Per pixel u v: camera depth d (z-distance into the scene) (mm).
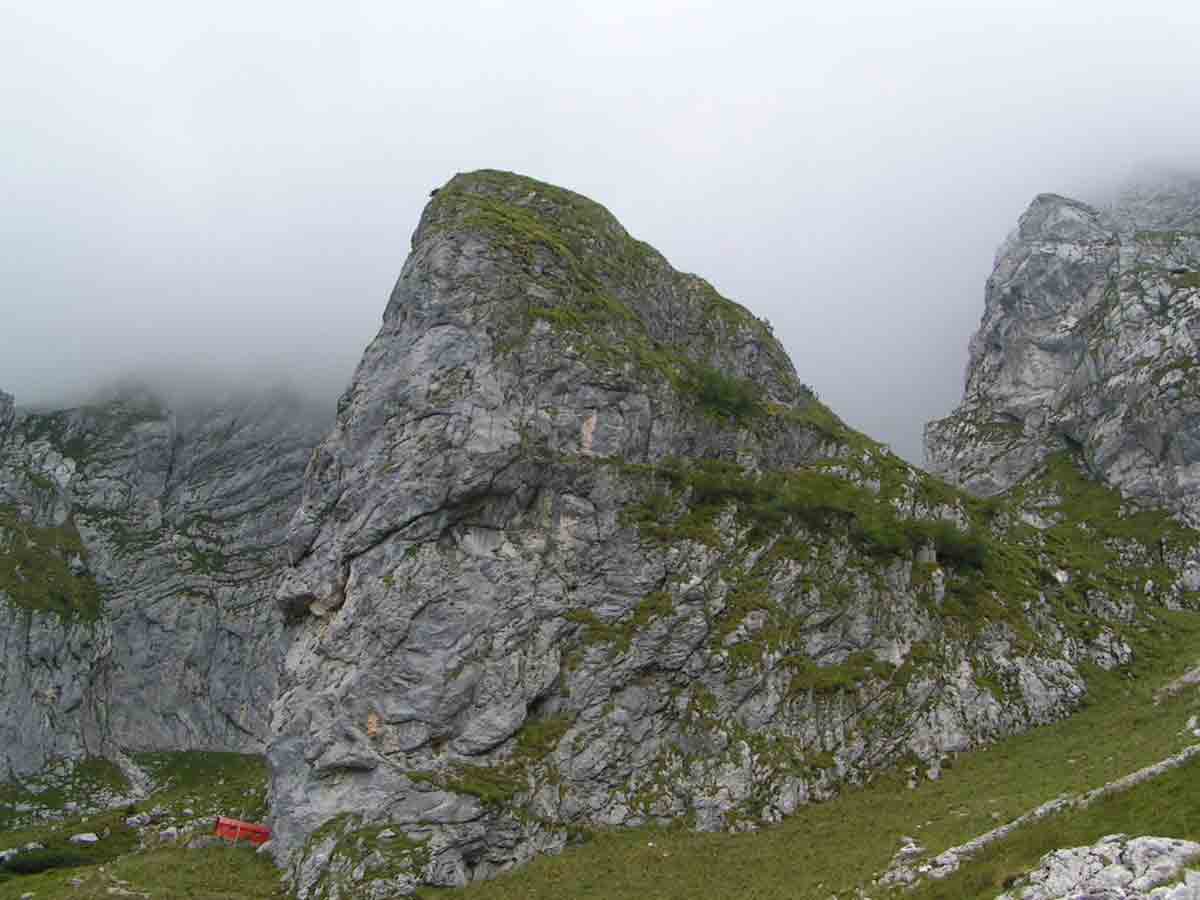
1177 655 85062
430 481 75250
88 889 69062
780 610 76375
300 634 77875
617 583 75562
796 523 80875
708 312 98562
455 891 62156
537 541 75875
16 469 198125
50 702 164250
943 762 69812
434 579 73312
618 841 65562
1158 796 48469
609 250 95625
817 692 72375
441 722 69625
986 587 83625
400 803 66000
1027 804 56094
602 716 70812
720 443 85438
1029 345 173500
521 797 66938
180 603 188875
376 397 80625
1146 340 150250
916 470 94500
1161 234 171625
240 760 170250
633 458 80875
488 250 84438
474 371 78812
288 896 64188
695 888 58562
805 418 91250
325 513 80125
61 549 187750
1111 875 40250
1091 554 126312
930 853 53500
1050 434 162250
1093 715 73688
